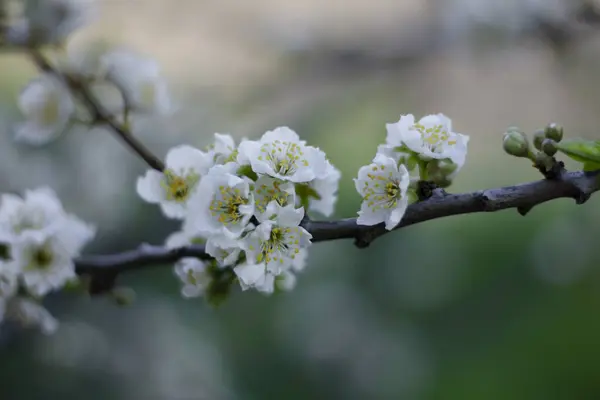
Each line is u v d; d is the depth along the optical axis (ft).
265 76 3.66
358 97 3.56
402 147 1.56
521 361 3.33
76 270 1.78
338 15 3.57
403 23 3.51
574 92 3.59
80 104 2.11
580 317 3.48
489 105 3.79
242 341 2.72
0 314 1.79
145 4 3.62
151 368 2.43
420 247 3.21
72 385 2.34
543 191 1.54
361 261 3.00
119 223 2.51
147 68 2.00
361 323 2.87
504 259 3.59
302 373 2.75
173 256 1.68
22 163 2.46
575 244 3.60
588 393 3.30
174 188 1.69
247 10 3.71
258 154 1.54
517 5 3.15
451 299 3.34
